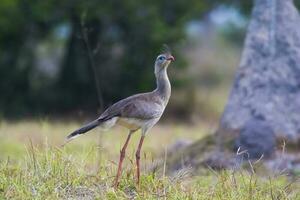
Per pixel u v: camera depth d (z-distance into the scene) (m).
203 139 14.68
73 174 9.95
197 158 13.85
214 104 30.28
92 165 10.82
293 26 15.24
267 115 14.50
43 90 28.89
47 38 29.64
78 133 9.34
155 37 27.34
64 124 21.75
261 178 12.15
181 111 28.92
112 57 28.48
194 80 32.44
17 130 18.31
